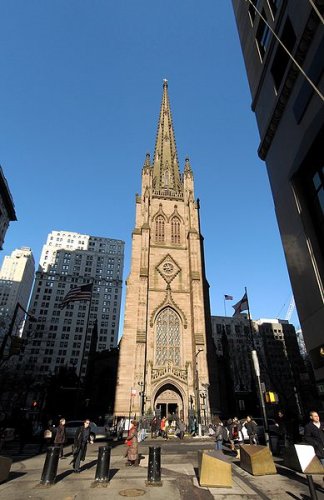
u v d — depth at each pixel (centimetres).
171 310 4788
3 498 963
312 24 1491
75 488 1082
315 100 1505
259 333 13188
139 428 3425
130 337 4366
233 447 2098
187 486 1110
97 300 16200
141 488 1080
